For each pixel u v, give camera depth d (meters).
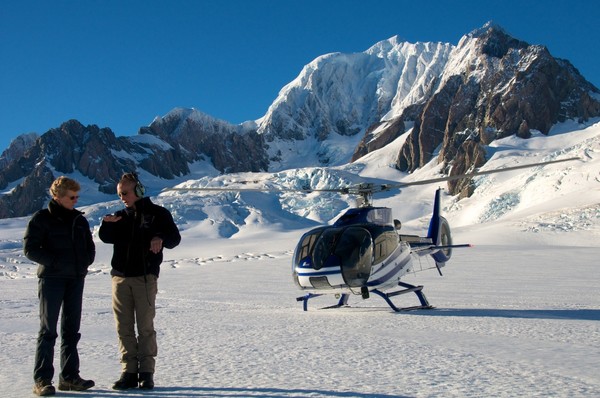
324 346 7.32
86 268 5.43
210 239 116.69
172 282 26.91
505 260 36.50
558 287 18.75
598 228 72.69
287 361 6.38
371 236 11.52
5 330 9.49
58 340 8.41
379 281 11.54
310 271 11.44
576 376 5.46
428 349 7.02
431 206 170.50
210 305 14.29
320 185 169.75
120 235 5.48
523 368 5.85
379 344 7.43
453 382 5.25
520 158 176.50
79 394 5.15
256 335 8.37
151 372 5.33
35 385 5.14
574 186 108.94
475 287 19.02
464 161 199.38
